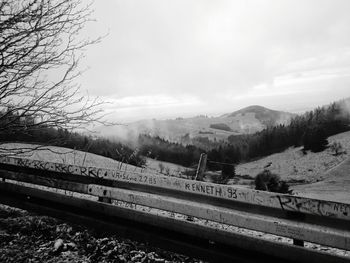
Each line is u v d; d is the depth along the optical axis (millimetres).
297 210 3520
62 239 4520
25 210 5758
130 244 4406
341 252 4863
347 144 125562
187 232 4098
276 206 3637
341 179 89188
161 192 4445
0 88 4125
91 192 4980
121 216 4602
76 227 4871
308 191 60594
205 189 4098
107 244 4328
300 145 139875
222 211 3955
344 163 107812
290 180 98438
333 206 3336
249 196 3803
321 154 124125
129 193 4641
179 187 4277
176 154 112688
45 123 4266
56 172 5375
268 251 3619
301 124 153375
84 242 4461
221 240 3883
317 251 3412
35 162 5578
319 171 106812
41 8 4055
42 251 4223
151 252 4266
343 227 3312
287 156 133125
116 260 4012
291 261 3520
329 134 140625
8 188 5762
